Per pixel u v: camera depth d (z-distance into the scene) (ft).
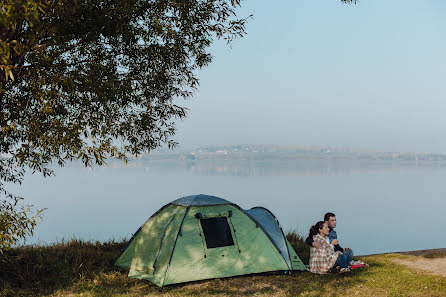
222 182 442.91
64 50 29.25
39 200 273.13
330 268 32.94
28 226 28.58
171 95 36.24
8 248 27.96
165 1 31.96
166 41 32.99
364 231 129.59
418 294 28.48
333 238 35.04
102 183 517.96
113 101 31.27
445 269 35.24
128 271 34.78
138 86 33.30
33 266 33.01
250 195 261.24
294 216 154.30
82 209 202.08
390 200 261.24
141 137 35.60
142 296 28.84
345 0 38.34
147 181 505.25
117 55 33.14
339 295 28.55
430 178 630.74
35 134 28.12
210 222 33.50
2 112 29.71
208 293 29.07
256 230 34.65
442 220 162.91
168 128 36.37
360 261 36.68
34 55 25.38
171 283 30.63
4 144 33.88
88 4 27.73
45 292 29.71
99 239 47.09
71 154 28.60
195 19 32.27
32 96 28.68
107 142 30.22
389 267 35.42
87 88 28.53
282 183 433.07
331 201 239.09
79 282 31.53
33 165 30.81
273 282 31.50
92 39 29.99
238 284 30.94
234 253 33.12
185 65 35.17
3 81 27.96
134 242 36.24
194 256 31.99
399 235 120.16
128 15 29.76
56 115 29.32
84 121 28.94
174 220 33.88
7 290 28.78
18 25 27.76
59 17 27.45
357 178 611.88
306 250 42.45
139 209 198.80
